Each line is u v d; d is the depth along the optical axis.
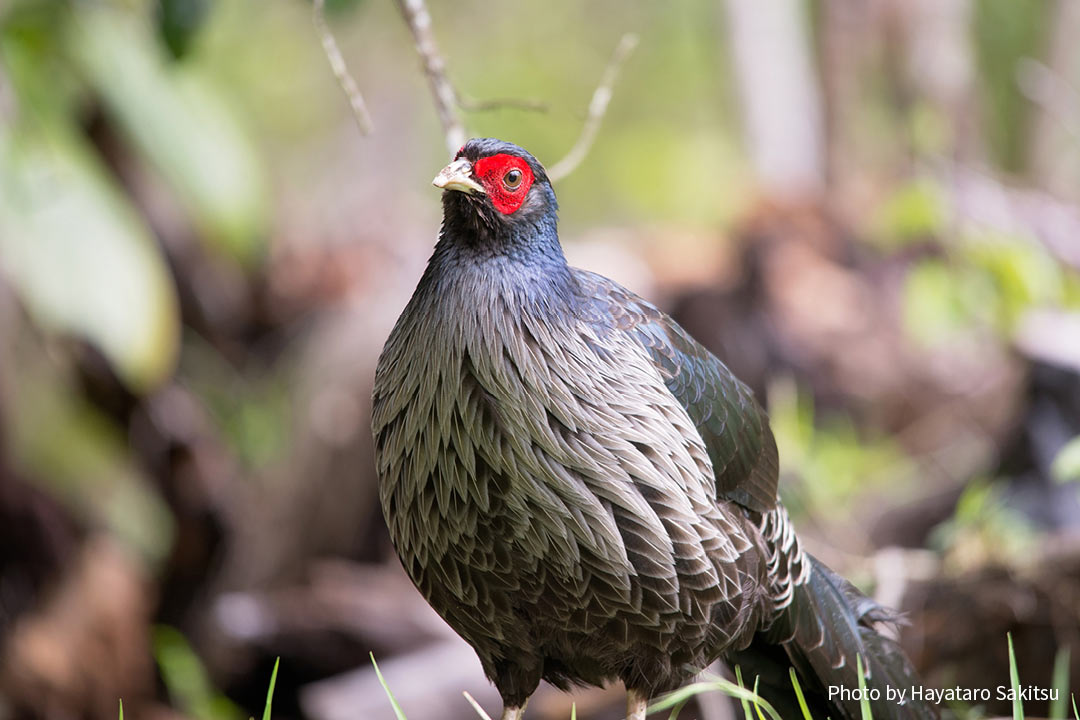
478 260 5.63
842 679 6.67
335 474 12.01
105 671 11.10
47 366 11.53
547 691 9.54
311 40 21.59
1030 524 10.18
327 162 20.69
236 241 10.76
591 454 5.54
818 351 14.12
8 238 9.40
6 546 11.20
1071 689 8.77
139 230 10.37
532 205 5.70
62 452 11.70
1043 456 10.48
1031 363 10.84
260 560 11.97
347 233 14.71
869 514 11.84
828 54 16.97
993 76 21.34
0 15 9.69
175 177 10.39
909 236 13.62
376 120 18.64
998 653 9.01
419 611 11.41
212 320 12.77
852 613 6.96
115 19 10.19
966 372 14.23
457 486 5.60
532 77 24.05
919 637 9.12
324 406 12.16
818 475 11.12
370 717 10.12
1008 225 12.84
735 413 6.29
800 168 18.64
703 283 14.07
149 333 9.69
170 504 12.07
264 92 21.83
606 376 5.65
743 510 6.34
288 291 13.26
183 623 11.95
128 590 11.41
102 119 11.47
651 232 14.98
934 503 11.73
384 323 12.46
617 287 6.26
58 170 9.57
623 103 26.56
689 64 26.69
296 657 11.38
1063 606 8.80
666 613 5.76
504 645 6.06
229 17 21.12
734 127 23.09
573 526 5.55
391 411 5.78
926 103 16.33
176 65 8.40
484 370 5.51
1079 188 17.67
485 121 23.22
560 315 5.65
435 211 18.69
